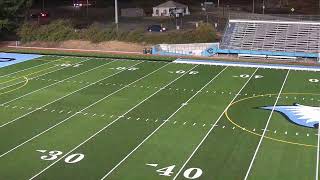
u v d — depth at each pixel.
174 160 19.34
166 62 40.41
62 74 35.56
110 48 47.50
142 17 71.94
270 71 36.72
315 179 17.53
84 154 19.98
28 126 23.58
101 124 23.92
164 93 29.95
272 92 30.12
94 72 36.22
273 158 19.47
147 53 44.78
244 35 46.69
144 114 25.53
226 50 44.31
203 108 26.64
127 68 37.81
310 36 45.41
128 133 22.53
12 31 53.62
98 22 64.75
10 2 52.28
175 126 23.55
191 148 20.61
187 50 44.59
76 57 42.75
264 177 17.73
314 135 22.17
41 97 29.03
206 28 48.09
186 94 29.72
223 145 20.94
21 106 27.06
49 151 20.31
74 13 77.56
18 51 45.97
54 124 23.89
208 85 32.03
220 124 23.80
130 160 19.36
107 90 30.73
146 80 33.53
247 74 35.62
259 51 43.47
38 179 17.66
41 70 37.06
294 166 18.69
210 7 84.38
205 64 39.56
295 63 40.44
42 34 50.56
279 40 45.47
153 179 17.59
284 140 21.52
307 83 32.62
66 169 18.52
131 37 48.56
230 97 28.98
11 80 33.66
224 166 18.72
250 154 19.89
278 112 25.75
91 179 17.64
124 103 27.67
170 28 57.66
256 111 26.00
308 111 25.92
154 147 20.73
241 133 22.45
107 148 20.64
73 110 26.30
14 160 19.36
